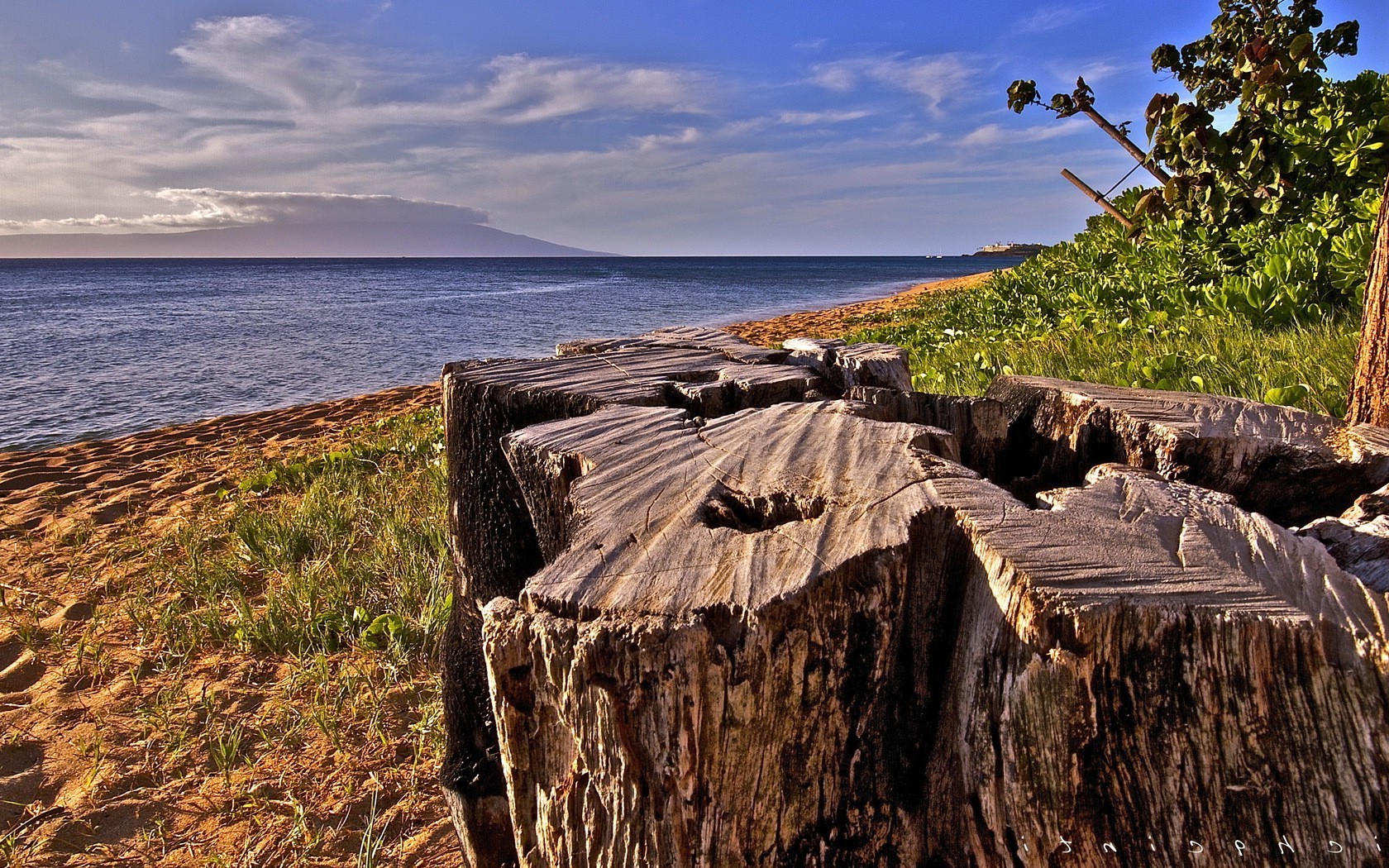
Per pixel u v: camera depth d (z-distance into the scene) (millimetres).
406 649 3562
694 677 1183
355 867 2424
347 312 31984
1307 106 7160
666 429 1888
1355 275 5379
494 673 1360
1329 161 6898
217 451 8570
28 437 10281
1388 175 2750
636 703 1202
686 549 1349
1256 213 7262
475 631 2281
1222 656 1175
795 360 2816
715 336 3254
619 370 2484
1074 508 1411
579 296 43312
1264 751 1192
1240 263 7188
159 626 3908
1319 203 6637
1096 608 1161
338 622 3812
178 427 10203
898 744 1471
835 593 1271
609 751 1273
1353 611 1189
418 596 3902
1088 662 1187
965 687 1379
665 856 1293
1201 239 7465
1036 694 1225
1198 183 7461
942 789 1464
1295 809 1186
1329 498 1819
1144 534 1333
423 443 7309
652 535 1401
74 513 6215
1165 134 7566
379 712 3156
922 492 1467
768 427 1870
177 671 3559
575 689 1257
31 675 3637
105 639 3908
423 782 2779
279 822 2623
